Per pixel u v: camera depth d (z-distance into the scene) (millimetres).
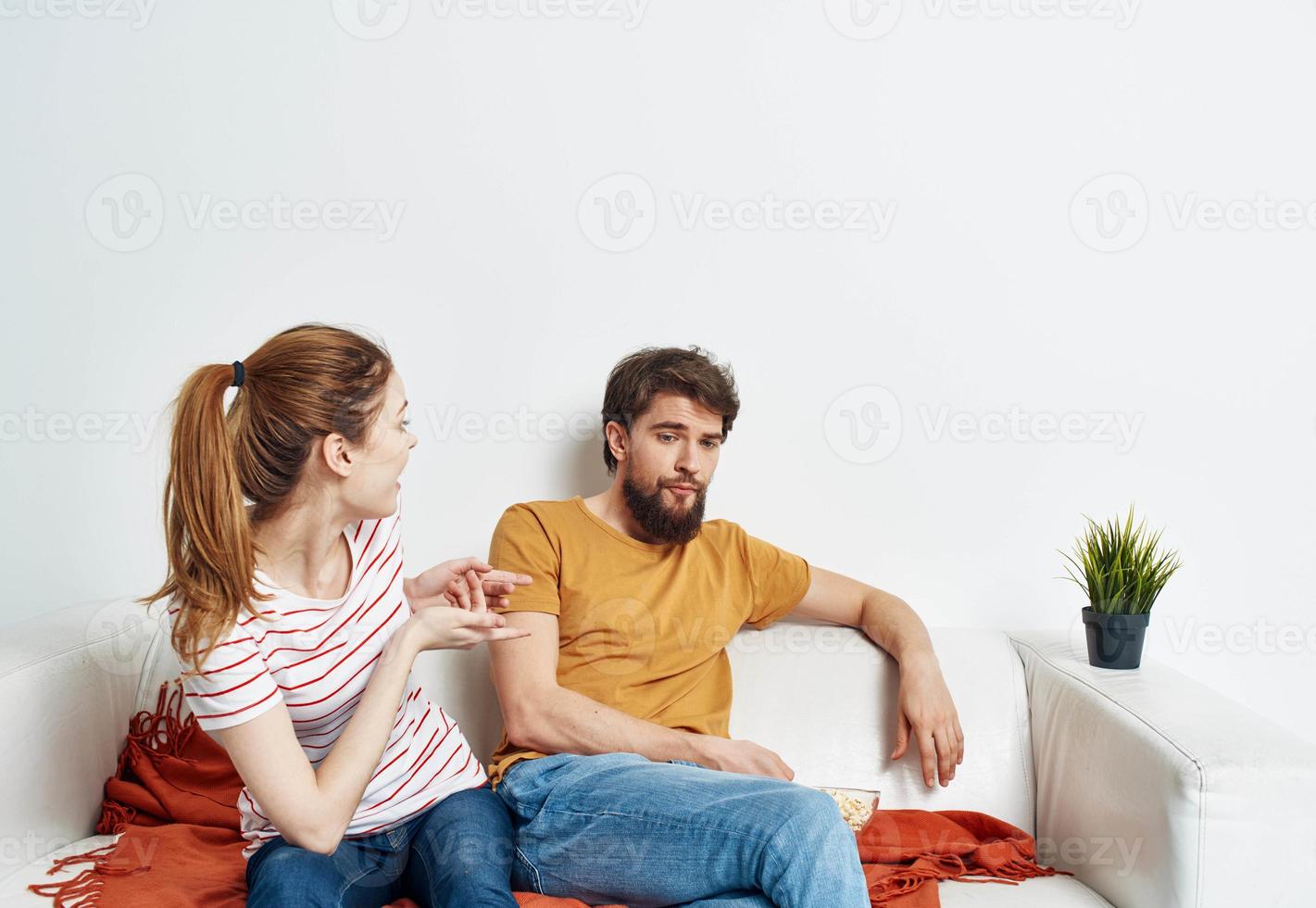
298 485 1324
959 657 1870
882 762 1790
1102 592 1801
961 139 2041
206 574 1259
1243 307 2068
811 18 2025
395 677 1331
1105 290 2059
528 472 2033
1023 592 2074
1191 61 2053
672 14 2016
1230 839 1392
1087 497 2074
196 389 1270
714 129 2025
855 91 2029
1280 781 1392
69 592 2023
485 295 2018
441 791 1489
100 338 2008
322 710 1377
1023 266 2051
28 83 1985
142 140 1994
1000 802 1783
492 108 2010
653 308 2031
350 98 1999
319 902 1217
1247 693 2092
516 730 1613
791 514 2061
